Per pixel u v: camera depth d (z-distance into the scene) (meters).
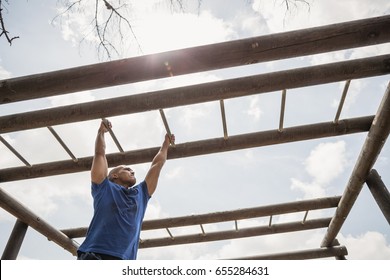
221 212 5.62
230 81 2.98
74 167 3.93
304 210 5.46
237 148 3.78
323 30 2.24
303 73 2.88
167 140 3.53
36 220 4.82
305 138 3.72
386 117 3.21
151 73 2.35
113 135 3.38
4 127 3.09
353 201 4.79
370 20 2.21
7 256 4.52
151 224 5.69
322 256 6.52
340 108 3.49
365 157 3.83
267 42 2.25
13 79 2.37
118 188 2.57
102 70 2.34
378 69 2.80
